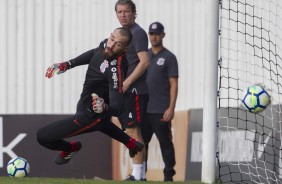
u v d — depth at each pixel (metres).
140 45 33.22
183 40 56.69
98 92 27.69
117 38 26.69
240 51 50.75
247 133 40.34
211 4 31.66
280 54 47.00
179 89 56.28
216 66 31.52
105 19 56.69
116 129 28.27
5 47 56.19
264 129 38.97
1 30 56.19
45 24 56.53
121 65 26.98
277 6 45.59
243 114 41.09
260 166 38.81
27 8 56.41
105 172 53.62
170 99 39.12
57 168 52.69
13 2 56.34
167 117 38.78
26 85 56.16
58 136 27.92
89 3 56.72
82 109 27.64
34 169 52.34
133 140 28.72
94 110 26.42
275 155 37.62
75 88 56.19
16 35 56.22
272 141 37.94
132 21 33.69
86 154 53.44
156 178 48.50
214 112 31.31
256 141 39.31
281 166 37.12
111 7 56.75
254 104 32.34
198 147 45.88
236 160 40.81
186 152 47.72
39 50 56.38
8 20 56.22
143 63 33.03
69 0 56.69
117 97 26.84
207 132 31.31
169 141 39.25
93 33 56.66
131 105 33.38
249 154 39.84
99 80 27.44
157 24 39.66
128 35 26.77
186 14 56.84
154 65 39.62
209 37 31.58
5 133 52.06
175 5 56.81
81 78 56.22
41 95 56.19
